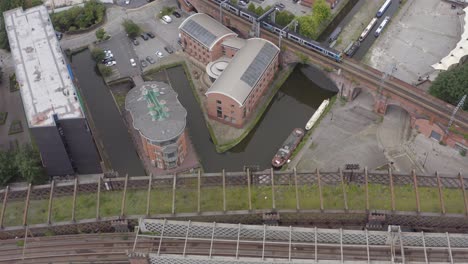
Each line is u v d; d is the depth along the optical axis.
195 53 195.25
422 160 161.50
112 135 172.62
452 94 163.75
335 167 160.25
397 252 100.88
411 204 120.38
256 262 101.75
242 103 164.75
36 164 153.00
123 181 124.69
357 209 117.94
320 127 172.75
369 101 181.12
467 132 158.00
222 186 125.50
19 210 124.31
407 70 191.75
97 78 194.50
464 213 113.75
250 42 184.12
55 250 113.56
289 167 161.38
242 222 117.94
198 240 104.88
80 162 157.62
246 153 169.12
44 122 141.88
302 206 120.75
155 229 106.44
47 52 165.75
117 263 110.75
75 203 119.94
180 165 163.25
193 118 178.50
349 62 179.88
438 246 102.31
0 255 113.31
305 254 102.44
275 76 190.62
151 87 166.00
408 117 174.88
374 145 166.62
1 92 187.12
